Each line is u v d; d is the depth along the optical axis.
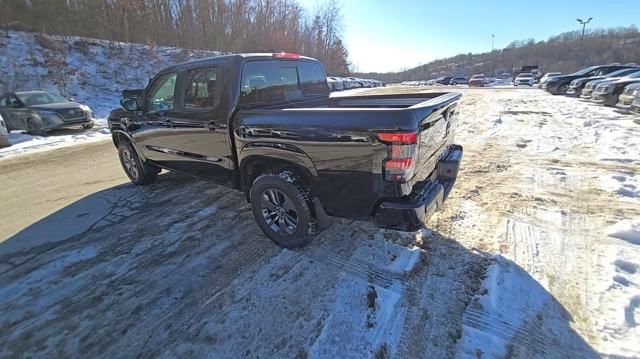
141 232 3.70
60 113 10.67
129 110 4.50
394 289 2.58
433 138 2.83
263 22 39.28
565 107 11.87
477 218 3.65
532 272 2.70
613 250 2.94
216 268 2.98
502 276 2.66
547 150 6.23
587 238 3.16
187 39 31.67
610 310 2.27
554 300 2.39
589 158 5.60
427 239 3.26
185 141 3.95
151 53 24.06
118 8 25.30
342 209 2.75
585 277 2.61
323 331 2.23
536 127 8.37
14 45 18.31
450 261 2.89
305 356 2.05
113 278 2.90
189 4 31.95
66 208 4.51
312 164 2.76
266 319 2.36
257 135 3.05
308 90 4.32
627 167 5.05
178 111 3.89
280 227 3.19
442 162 3.15
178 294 2.66
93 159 7.41
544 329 2.15
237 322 2.35
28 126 10.72
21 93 11.23
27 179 6.07
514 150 6.38
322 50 51.59
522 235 3.26
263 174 3.15
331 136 2.58
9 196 5.15
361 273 2.79
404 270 2.80
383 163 2.40
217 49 33.72
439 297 2.48
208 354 2.11
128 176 5.54
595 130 7.55
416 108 2.44
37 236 3.72
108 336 2.28
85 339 2.26
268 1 39.84
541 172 5.05
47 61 18.48
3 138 8.88
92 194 5.02
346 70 57.28
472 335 2.13
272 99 3.75
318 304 2.47
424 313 2.33
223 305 2.51
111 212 4.29
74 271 3.02
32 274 3.00
